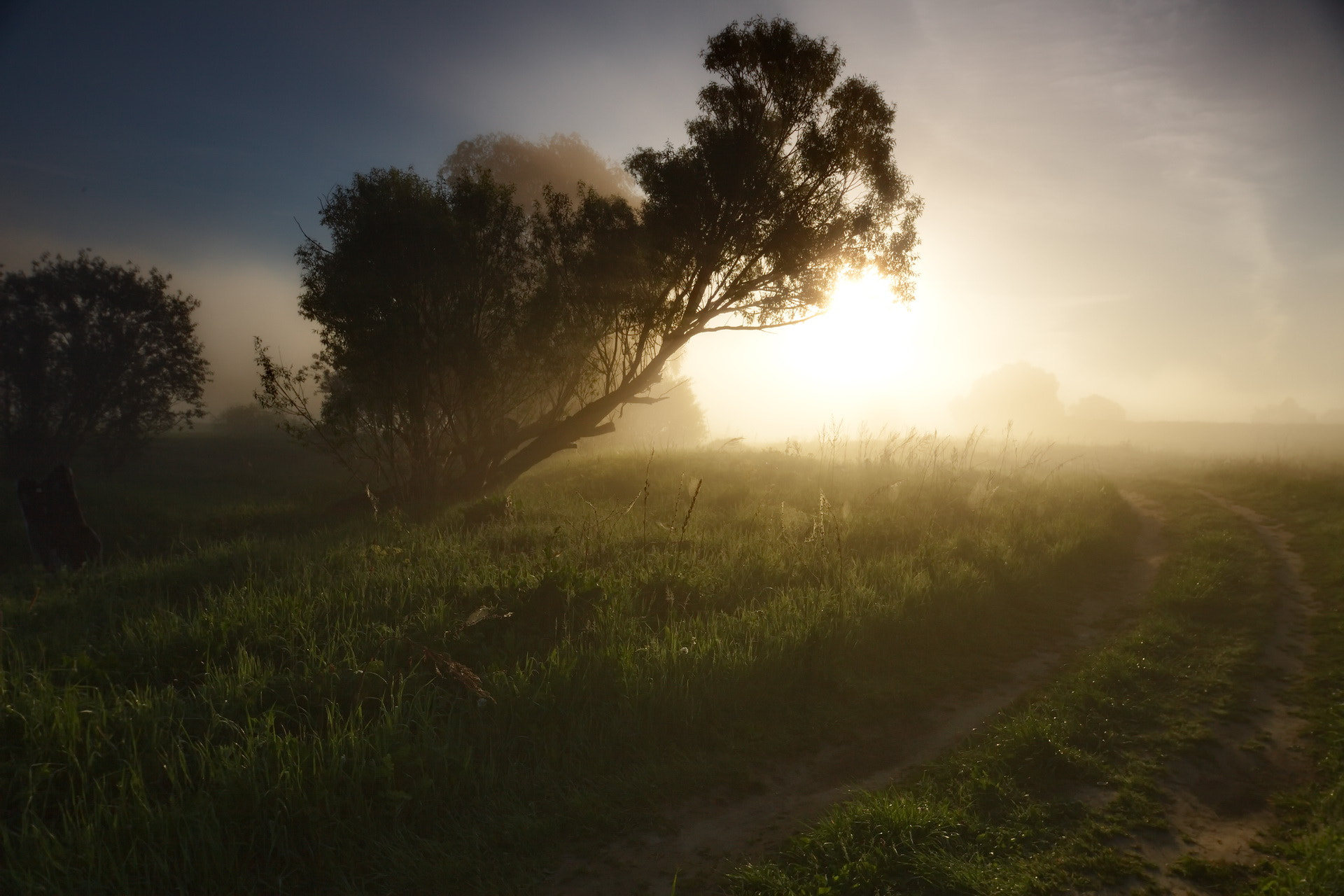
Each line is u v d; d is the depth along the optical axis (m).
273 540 12.59
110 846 3.84
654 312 18.53
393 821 4.33
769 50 17.91
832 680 6.66
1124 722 6.08
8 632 7.21
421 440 17.94
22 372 25.03
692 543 10.71
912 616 8.07
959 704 6.61
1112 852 4.25
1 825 3.83
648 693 5.76
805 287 18.94
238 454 36.12
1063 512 14.66
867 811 4.43
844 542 10.96
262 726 4.99
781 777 5.24
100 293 26.16
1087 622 9.09
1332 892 3.59
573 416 19.58
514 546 11.28
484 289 18.16
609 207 19.03
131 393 27.02
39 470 25.62
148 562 11.39
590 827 4.48
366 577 8.67
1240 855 4.29
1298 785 5.12
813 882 3.88
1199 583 9.80
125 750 4.63
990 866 4.03
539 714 5.47
